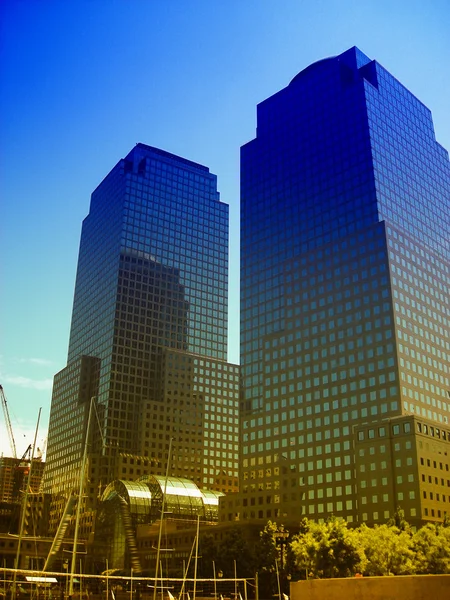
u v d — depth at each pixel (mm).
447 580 30031
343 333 199000
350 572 110500
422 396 184875
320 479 188250
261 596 137625
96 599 130000
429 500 160500
